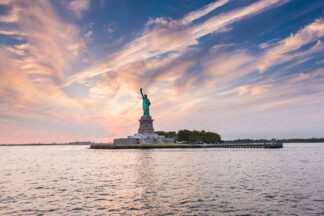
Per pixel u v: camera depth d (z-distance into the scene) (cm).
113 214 2459
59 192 3406
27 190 3559
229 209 2583
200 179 4353
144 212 2511
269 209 2573
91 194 3272
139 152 13338
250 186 3703
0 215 2434
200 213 2469
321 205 2689
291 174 4906
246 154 11450
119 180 4344
